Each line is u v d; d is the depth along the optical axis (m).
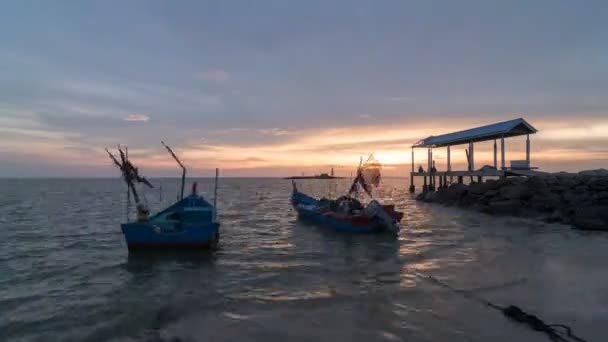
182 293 9.73
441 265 12.28
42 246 16.14
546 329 7.13
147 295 9.59
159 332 7.29
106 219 26.12
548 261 12.61
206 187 109.25
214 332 7.24
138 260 13.45
